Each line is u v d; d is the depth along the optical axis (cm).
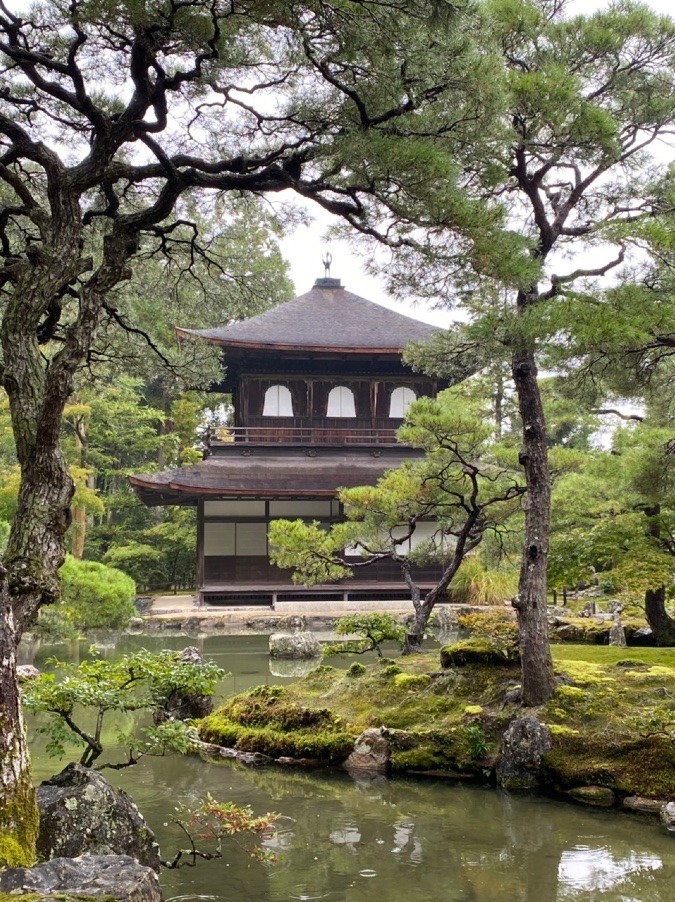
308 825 810
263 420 3416
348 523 1645
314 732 1080
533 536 1052
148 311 1195
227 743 1110
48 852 570
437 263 838
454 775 984
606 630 1775
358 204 818
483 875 684
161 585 4128
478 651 1130
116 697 714
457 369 1404
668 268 992
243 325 3484
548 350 930
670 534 1443
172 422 4353
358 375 3475
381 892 645
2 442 3038
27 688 723
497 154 853
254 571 3164
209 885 650
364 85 775
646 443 1352
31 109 923
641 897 640
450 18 674
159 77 787
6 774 493
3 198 1014
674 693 1009
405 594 3088
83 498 3228
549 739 948
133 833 630
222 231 1120
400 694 1132
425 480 1523
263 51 829
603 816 845
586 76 1092
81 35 755
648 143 1147
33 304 719
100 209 994
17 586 623
